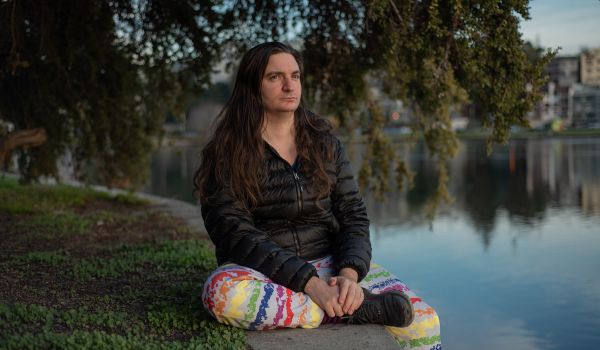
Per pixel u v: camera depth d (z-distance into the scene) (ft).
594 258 24.14
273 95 9.24
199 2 20.70
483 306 18.25
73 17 21.34
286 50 9.43
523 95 15.06
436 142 21.06
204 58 21.49
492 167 76.84
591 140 163.53
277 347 8.39
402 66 17.60
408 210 39.01
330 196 9.73
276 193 9.19
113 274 13.58
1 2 20.43
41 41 20.61
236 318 8.80
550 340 15.20
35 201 27.78
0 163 23.94
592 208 39.29
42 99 24.75
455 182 58.59
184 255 15.62
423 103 20.11
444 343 15.30
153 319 9.74
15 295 11.48
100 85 24.40
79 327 9.34
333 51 19.81
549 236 29.25
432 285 20.61
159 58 22.48
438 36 14.34
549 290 19.77
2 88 24.71
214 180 9.34
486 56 14.52
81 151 28.25
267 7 20.44
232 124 9.41
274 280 8.86
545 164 79.77
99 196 30.66
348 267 9.04
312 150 9.46
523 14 13.85
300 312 8.82
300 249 9.36
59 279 13.08
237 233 8.98
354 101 21.58
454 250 26.17
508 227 32.19
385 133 23.16
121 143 26.89
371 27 17.75
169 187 55.06
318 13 19.65
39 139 24.64
